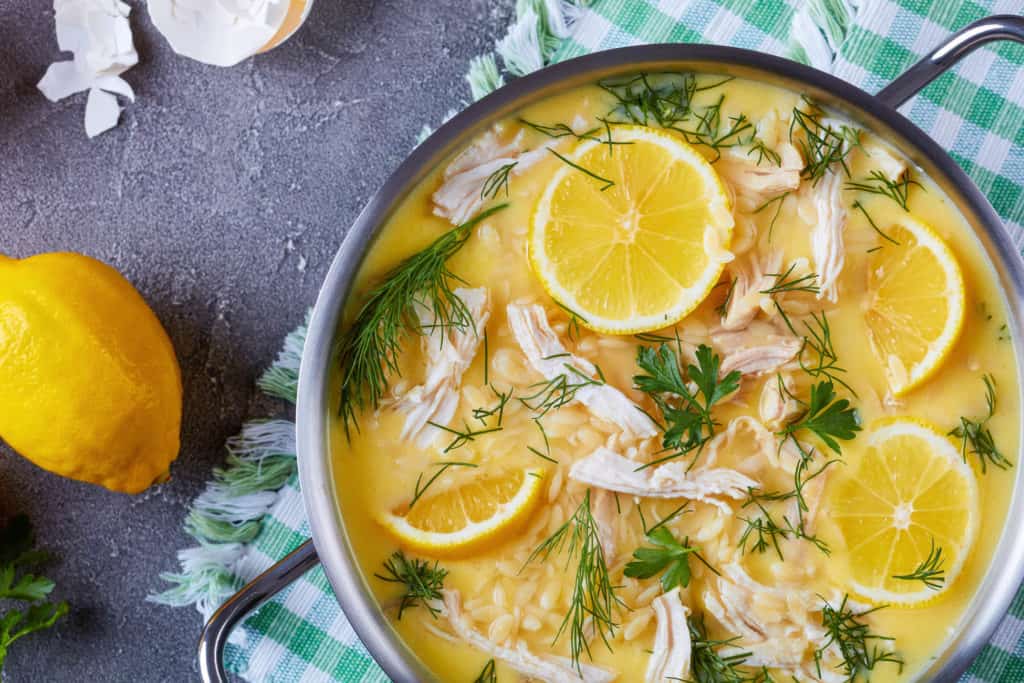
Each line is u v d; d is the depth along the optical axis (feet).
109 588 1.93
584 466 1.66
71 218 1.94
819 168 1.67
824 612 1.66
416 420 1.67
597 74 1.66
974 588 1.67
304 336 1.92
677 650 1.65
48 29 1.94
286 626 1.90
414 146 1.93
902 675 1.66
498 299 1.68
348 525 1.67
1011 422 1.67
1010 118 1.88
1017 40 1.70
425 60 1.93
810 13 1.89
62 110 1.94
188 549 1.92
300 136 1.93
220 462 1.93
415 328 1.67
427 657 1.67
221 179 1.94
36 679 1.93
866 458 1.67
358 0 1.93
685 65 1.65
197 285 1.93
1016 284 1.66
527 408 1.68
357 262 1.65
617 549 1.67
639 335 1.67
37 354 1.75
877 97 1.72
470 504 1.66
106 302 1.78
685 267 1.65
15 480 1.93
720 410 1.68
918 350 1.66
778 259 1.67
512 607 1.67
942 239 1.66
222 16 1.88
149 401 1.79
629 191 1.65
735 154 1.68
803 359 1.67
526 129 1.68
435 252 1.65
